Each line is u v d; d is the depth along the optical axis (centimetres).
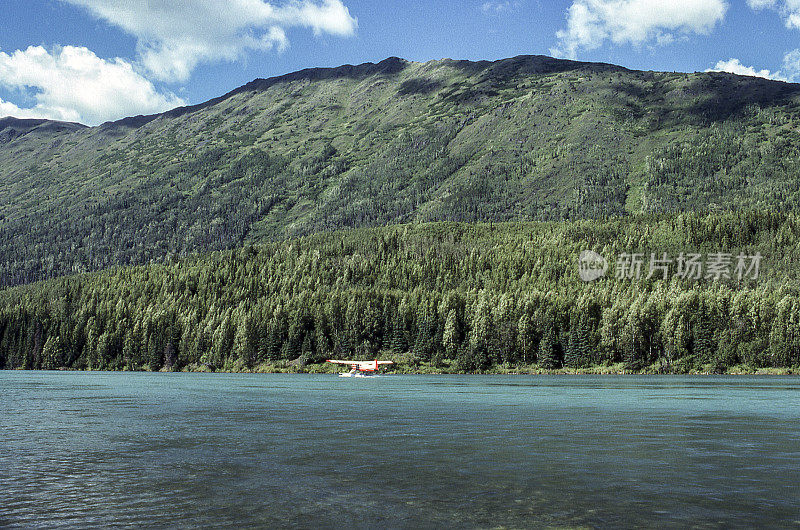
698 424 6719
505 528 2850
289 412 8000
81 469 4278
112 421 7050
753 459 4603
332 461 4503
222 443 5378
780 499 3391
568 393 11388
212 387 13375
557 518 3019
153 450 5031
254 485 3741
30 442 5509
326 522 2953
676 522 2950
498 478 3919
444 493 3525
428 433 5988
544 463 4422
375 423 6806
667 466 4312
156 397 10544
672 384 14525
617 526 2891
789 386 13612
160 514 3109
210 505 3272
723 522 2953
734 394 11069
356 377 18850
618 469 4206
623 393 11344
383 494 3500
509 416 7500
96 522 2989
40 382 15525
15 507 3278
